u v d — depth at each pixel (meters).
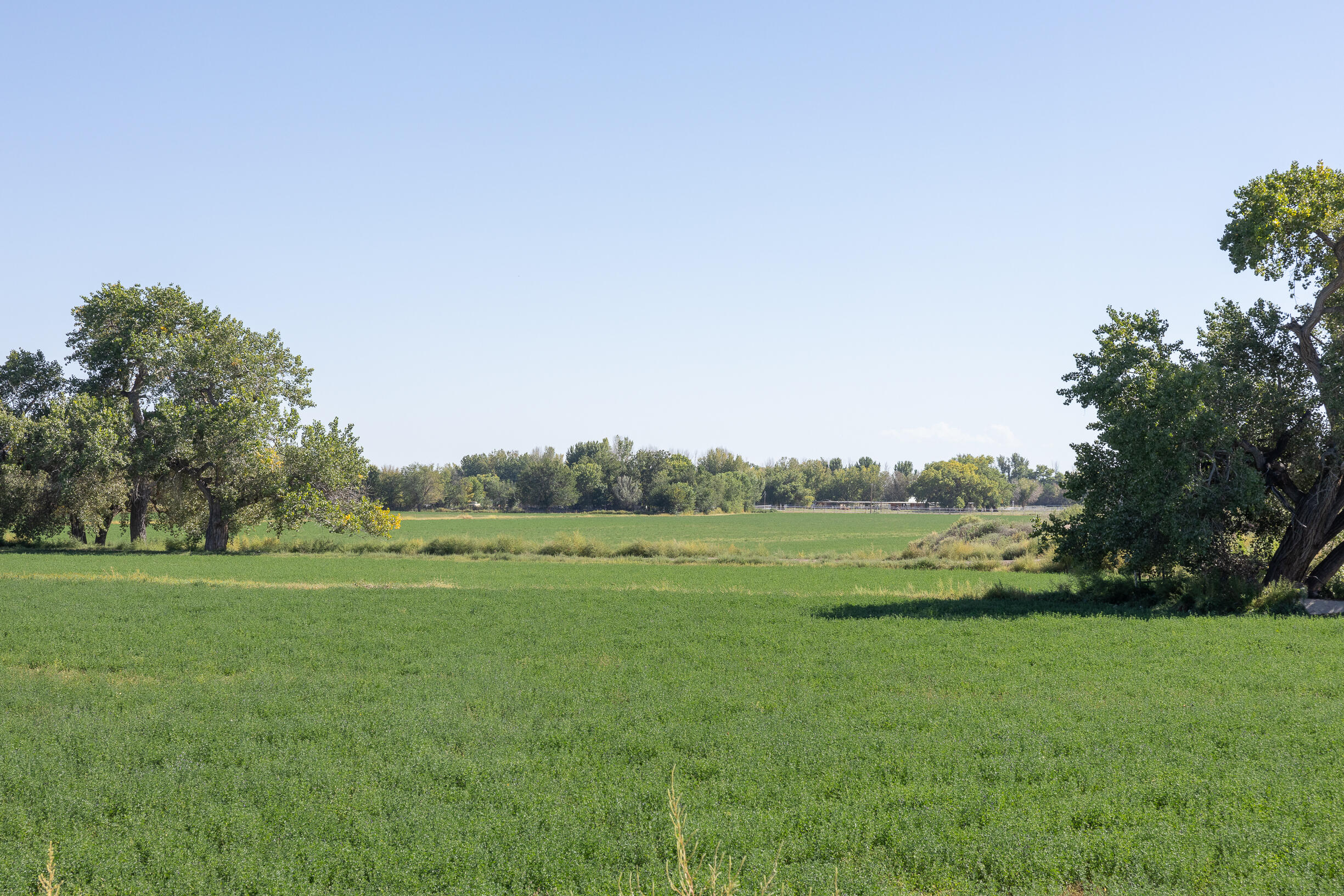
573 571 45.75
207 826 9.50
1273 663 18.33
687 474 190.38
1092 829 9.24
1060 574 42.88
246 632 24.05
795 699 15.73
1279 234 28.98
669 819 9.38
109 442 56.25
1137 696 15.60
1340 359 28.75
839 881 7.80
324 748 12.65
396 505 181.62
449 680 17.66
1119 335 31.28
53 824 9.61
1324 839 8.58
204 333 62.53
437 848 8.71
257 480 59.41
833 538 100.44
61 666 19.44
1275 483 30.55
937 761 11.53
